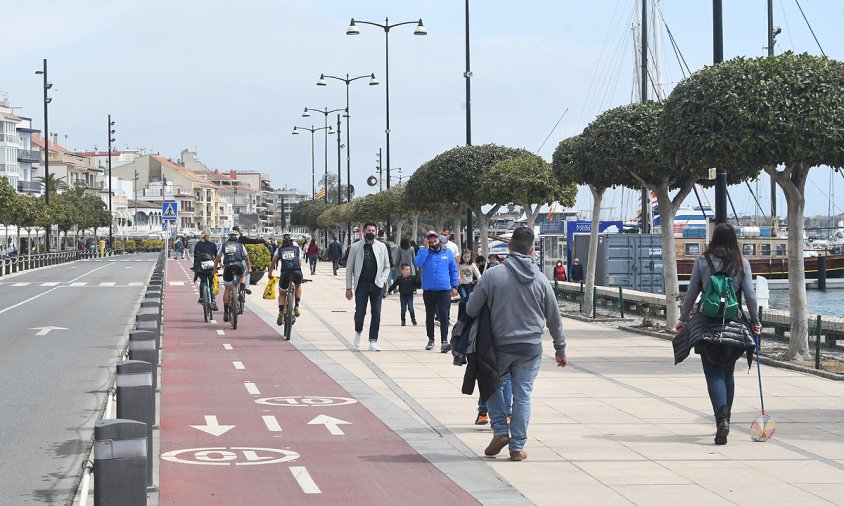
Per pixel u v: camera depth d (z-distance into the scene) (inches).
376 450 361.4
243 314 1048.2
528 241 347.9
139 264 2962.6
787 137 599.8
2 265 2183.8
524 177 1332.4
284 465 336.2
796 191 631.2
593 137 863.7
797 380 551.5
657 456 349.7
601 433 393.4
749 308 385.4
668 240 848.3
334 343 756.6
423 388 519.8
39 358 668.1
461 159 1505.9
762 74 612.4
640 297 1059.9
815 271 2477.9
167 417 429.7
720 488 302.4
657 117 828.0
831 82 611.2
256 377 562.3
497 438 345.7
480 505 282.4
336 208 3102.9
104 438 187.8
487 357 339.0
